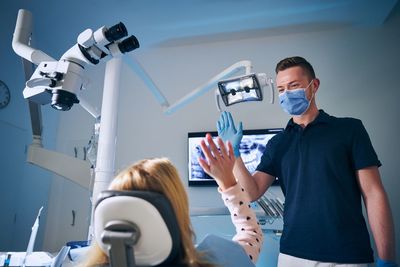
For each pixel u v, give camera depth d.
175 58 3.19
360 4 2.51
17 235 2.72
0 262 1.10
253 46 3.03
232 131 1.33
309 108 1.39
